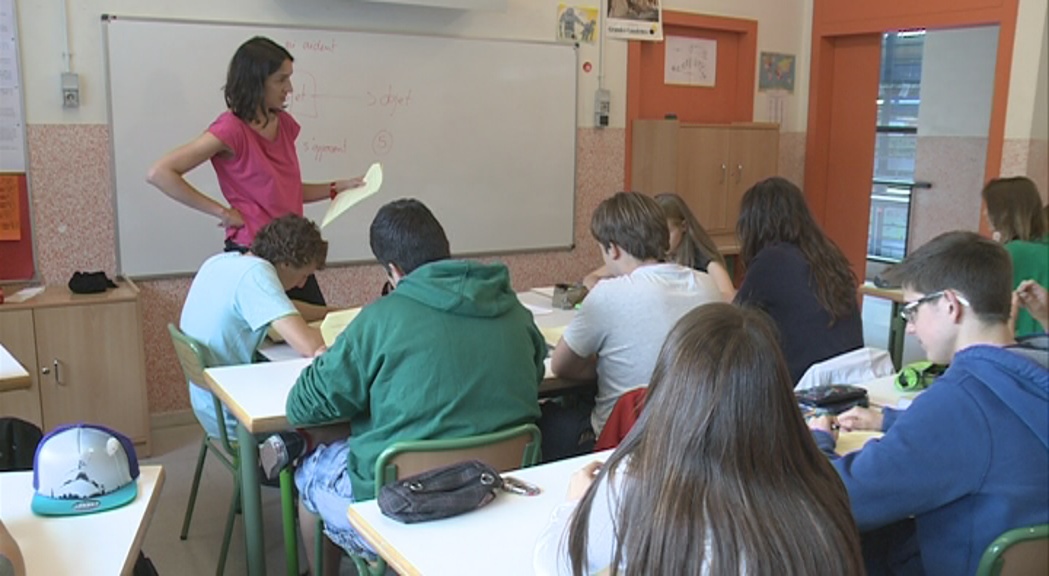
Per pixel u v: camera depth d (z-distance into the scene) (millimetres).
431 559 1406
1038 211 3311
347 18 4418
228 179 3277
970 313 1611
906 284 1726
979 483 1433
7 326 3523
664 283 2445
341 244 4574
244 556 2971
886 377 2551
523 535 1495
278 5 4238
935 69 7660
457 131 4801
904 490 1421
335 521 2186
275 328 2605
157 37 3977
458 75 4758
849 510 1086
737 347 1041
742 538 996
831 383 2484
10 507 1541
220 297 2660
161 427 4254
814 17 6141
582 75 5219
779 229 2959
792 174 6344
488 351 2055
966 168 7531
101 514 1521
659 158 5387
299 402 2051
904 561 1676
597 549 1119
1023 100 5090
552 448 2682
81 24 3836
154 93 4008
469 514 1574
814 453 1083
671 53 5715
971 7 5273
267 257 2752
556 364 2553
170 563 2924
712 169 5629
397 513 1529
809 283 2875
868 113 6070
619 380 2439
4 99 3736
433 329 2010
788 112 6250
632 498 1072
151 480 1642
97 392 3725
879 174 8336
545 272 5277
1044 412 1424
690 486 1029
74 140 3893
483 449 1978
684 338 1072
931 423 1447
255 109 3205
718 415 1027
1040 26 4969
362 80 4477
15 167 3801
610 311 2426
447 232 4859
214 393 2436
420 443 1897
